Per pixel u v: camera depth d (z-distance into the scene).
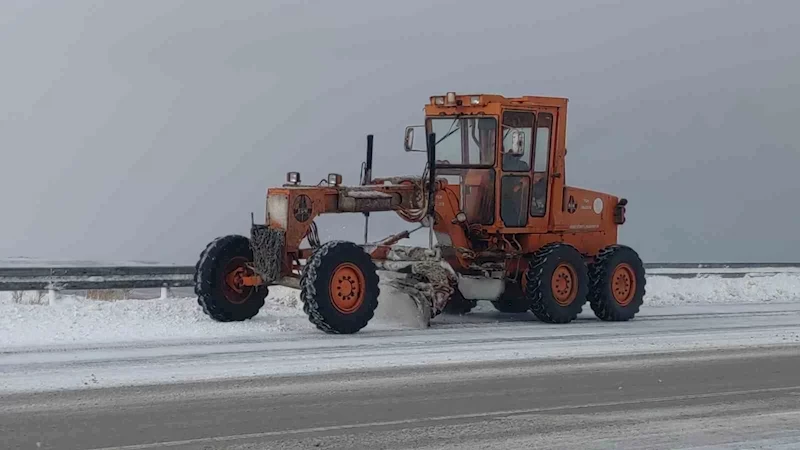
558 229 16.38
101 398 9.47
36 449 7.84
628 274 16.73
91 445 7.98
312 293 13.46
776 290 21.97
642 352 13.09
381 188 14.96
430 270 14.91
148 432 8.39
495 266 15.88
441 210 15.34
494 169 15.54
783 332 15.23
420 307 14.80
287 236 14.12
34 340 12.50
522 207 15.91
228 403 9.46
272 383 10.38
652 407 9.89
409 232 15.39
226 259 14.45
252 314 14.69
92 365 10.95
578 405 9.88
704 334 14.88
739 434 8.89
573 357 12.55
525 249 16.12
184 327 13.80
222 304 14.36
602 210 17.05
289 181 14.60
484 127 15.59
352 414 9.22
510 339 13.82
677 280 21.81
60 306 14.62
